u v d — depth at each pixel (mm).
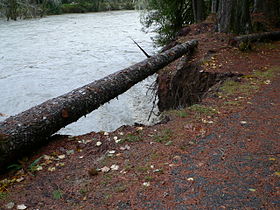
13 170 3197
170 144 3641
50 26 28938
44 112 3637
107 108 8586
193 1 14758
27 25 29672
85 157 3426
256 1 12992
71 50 17484
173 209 2473
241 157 3275
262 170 2994
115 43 19797
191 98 7473
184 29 12523
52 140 3867
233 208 2447
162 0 15727
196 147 3553
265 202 2500
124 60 14656
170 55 7258
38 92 10039
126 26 28328
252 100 5121
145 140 3801
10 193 2783
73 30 26250
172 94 8172
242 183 2793
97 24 30203
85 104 4164
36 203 2621
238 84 6066
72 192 2768
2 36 22766
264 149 3424
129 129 4164
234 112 4625
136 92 9969
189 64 7949
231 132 3916
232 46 9180
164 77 8344
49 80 11406
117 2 51688
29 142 3383
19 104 8969
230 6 10156
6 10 33656
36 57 15609
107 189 2793
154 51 16766
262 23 11445
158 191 2730
